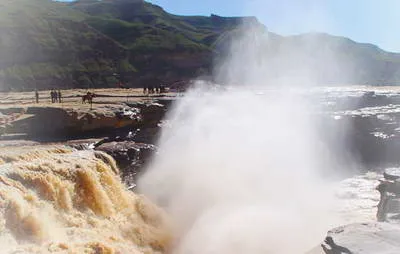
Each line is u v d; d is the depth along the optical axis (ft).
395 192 32.83
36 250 28.89
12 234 29.50
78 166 40.50
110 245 34.42
